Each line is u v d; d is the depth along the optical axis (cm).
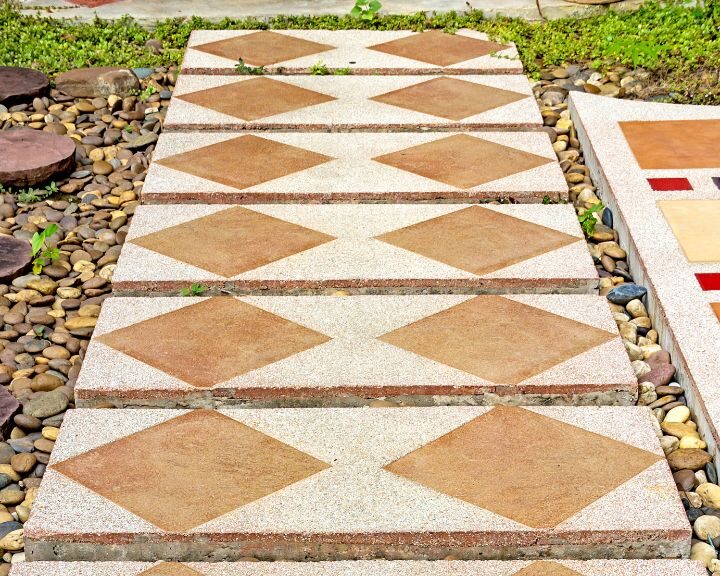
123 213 305
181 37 397
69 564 201
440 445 222
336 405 236
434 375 238
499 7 416
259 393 235
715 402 230
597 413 231
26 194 312
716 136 328
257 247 279
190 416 230
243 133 336
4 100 351
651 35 387
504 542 204
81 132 344
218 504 209
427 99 354
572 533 204
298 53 385
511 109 347
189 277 267
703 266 270
